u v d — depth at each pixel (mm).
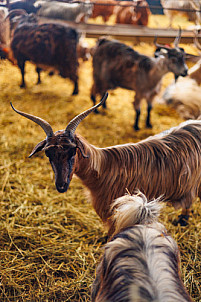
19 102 7930
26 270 3516
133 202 2352
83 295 3252
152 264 1881
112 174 3428
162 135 3871
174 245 2150
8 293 3232
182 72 6516
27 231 4078
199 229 4227
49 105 7902
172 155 3559
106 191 3482
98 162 3344
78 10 9508
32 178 5246
